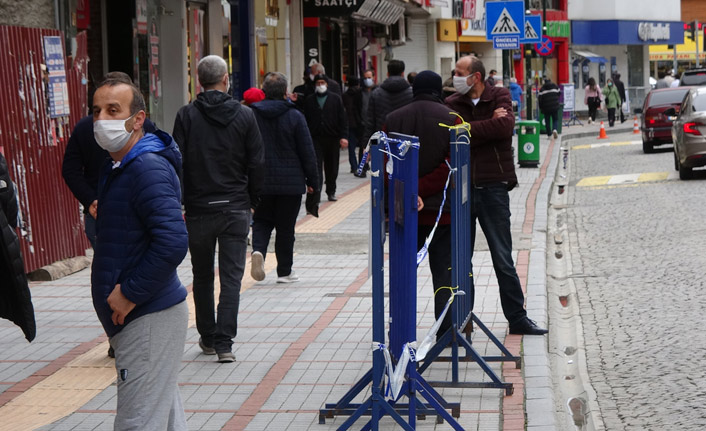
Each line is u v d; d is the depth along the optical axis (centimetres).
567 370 1201
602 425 980
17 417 1003
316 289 1608
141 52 2498
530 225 2272
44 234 1750
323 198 2878
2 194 934
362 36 5491
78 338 1317
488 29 3206
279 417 983
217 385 1093
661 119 4312
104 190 722
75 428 957
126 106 709
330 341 1270
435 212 1145
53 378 1134
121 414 717
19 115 1695
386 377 934
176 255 700
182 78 2748
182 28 2739
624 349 1253
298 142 1564
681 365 1159
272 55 4012
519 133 3803
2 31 1664
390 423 955
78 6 2295
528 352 1183
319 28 4534
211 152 1160
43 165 1762
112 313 711
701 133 3095
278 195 1598
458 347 1140
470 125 1182
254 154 1177
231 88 3369
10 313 892
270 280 1692
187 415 995
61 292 1627
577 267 1842
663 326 1345
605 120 8044
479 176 1219
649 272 1725
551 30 7850
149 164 707
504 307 1267
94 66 2406
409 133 1136
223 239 1175
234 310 1184
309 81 2830
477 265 1781
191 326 1372
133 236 711
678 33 9344
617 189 3084
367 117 2555
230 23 3397
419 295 1519
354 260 1892
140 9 2488
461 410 983
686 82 5609
